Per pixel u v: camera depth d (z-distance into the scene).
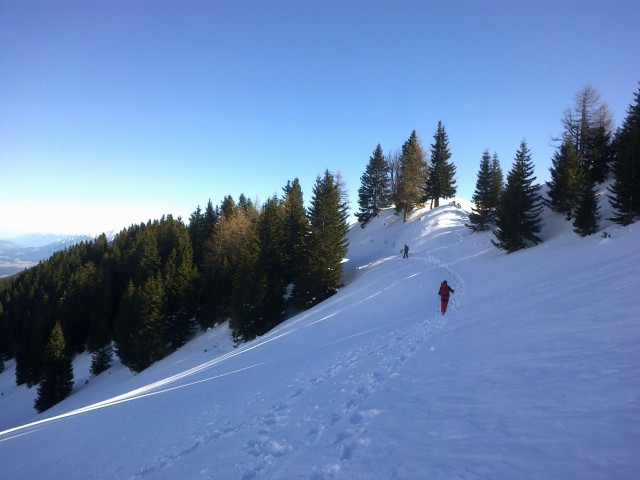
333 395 7.93
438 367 7.66
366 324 18.97
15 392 50.31
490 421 4.42
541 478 3.03
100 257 83.75
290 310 40.28
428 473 3.60
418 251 45.66
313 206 47.22
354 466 4.32
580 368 5.33
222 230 53.88
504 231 33.72
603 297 9.88
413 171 57.62
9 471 9.35
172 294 44.59
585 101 39.84
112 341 51.53
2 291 87.56
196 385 14.41
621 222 27.14
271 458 5.52
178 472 5.96
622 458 3.00
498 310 12.68
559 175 35.38
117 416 12.40
